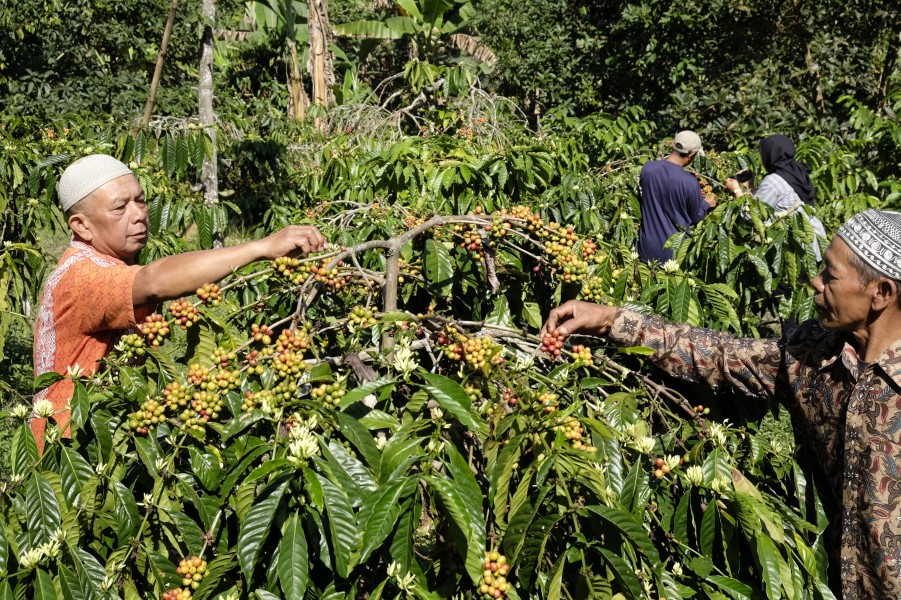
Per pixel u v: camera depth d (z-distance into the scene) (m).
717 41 9.52
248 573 1.45
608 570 1.57
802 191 5.08
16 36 10.74
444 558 1.72
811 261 3.03
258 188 7.84
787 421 4.71
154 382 1.93
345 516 1.49
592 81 10.70
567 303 2.12
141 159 4.86
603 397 2.17
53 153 4.93
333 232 3.47
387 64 16.41
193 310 1.93
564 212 3.86
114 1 11.20
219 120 7.97
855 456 1.74
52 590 1.54
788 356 1.94
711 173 5.74
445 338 2.00
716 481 1.70
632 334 2.12
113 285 2.03
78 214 2.28
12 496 1.72
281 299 2.52
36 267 4.29
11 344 5.75
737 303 3.05
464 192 3.57
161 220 4.46
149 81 11.58
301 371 1.78
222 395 1.80
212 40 5.53
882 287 1.67
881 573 1.70
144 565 1.70
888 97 6.80
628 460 1.84
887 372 1.69
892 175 6.22
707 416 2.36
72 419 1.74
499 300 2.43
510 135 6.71
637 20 9.48
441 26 12.05
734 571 1.78
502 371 1.83
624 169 5.76
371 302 2.33
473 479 1.58
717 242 3.11
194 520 1.92
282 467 1.52
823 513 1.91
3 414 1.80
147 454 1.71
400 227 3.41
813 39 8.99
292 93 11.51
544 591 1.62
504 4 14.88
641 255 4.76
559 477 1.60
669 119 9.10
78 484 1.71
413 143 4.49
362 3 16.66
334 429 1.72
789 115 8.30
